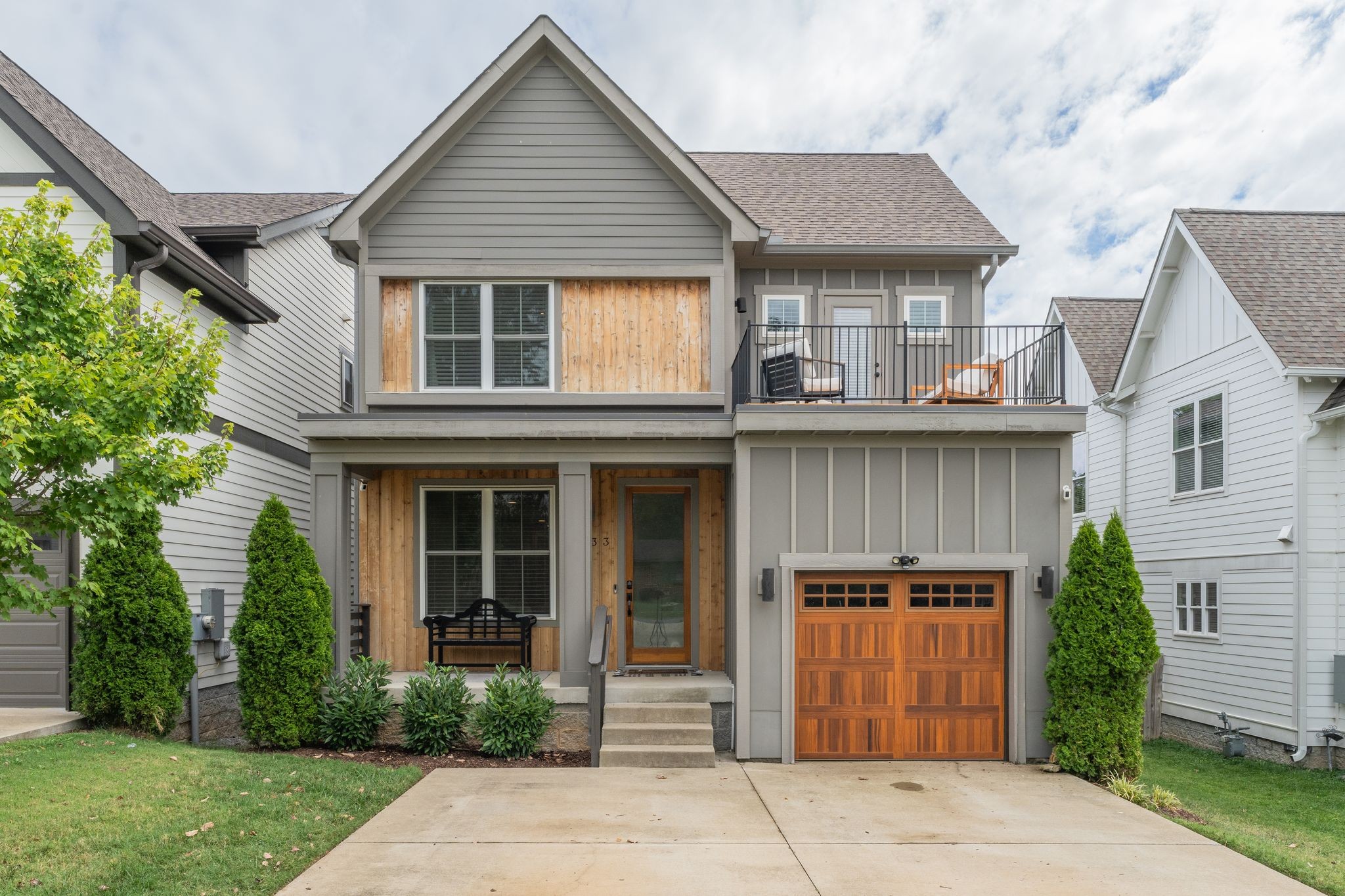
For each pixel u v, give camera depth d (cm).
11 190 895
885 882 537
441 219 1046
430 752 864
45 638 862
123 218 881
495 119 1057
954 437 916
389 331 1048
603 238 1052
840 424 891
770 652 900
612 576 1073
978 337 1182
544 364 1048
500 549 1099
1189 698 1327
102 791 627
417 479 1102
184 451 703
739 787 764
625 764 831
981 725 910
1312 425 1082
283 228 1189
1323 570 1082
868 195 1342
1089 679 828
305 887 504
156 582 830
